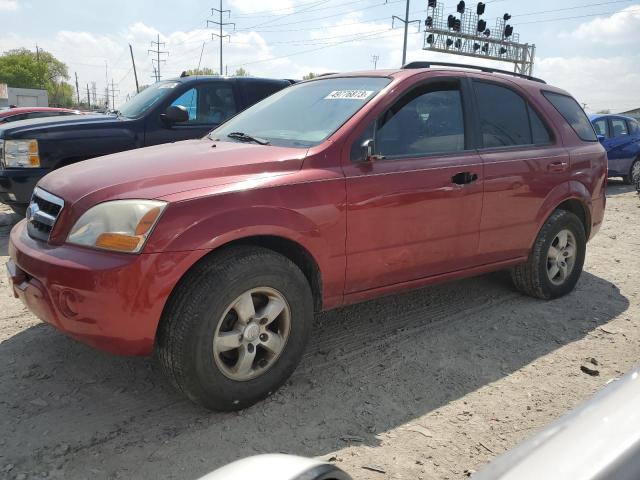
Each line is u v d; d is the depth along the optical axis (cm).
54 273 268
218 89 746
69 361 347
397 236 350
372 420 293
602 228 800
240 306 285
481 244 404
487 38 3114
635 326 430
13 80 10312
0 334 383
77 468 250
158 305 263
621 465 98
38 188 327
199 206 274
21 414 290
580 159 475
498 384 334
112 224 267
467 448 272
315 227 310
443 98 393
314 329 407
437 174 365
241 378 291
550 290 470
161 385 323
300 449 267
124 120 682
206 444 269
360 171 332
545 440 111
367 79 391
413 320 426
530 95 459
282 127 376
